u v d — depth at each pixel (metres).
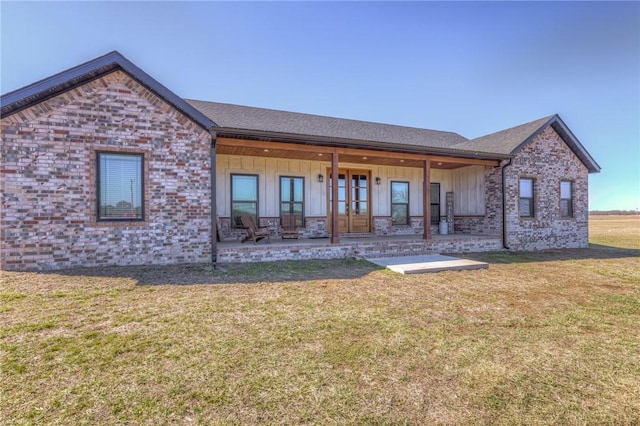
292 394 2.27
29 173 6.10
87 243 6.46
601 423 2.02
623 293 5.19
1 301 4.27
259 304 4.36
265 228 9.46
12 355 2.77
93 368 2.58
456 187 12.88
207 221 7.36
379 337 3.31
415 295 4.96
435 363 2.77
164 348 2.97
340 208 11.63
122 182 6.77
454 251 9.92
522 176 10.97
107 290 4.89
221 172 9.80
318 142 8.29
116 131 6.66
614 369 2.71
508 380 2.51
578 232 12.08
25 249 6.10
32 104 6.12
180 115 7.14
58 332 3.29
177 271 6.34
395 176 12.38
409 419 2.02
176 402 2.16
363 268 7.07
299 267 7.11
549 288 5.50
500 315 4.06
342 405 2.15
